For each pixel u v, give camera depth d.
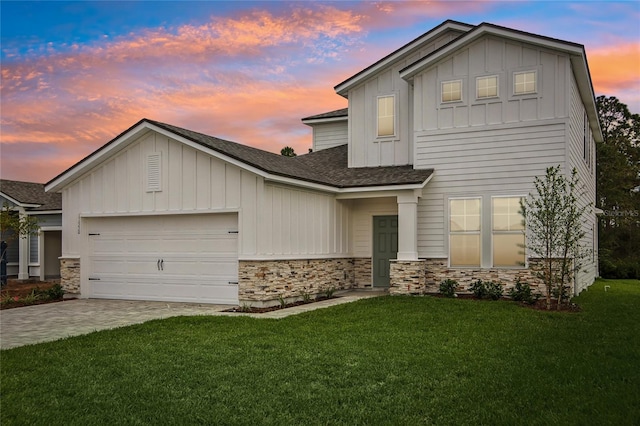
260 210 14.59
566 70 15.96
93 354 8.97
